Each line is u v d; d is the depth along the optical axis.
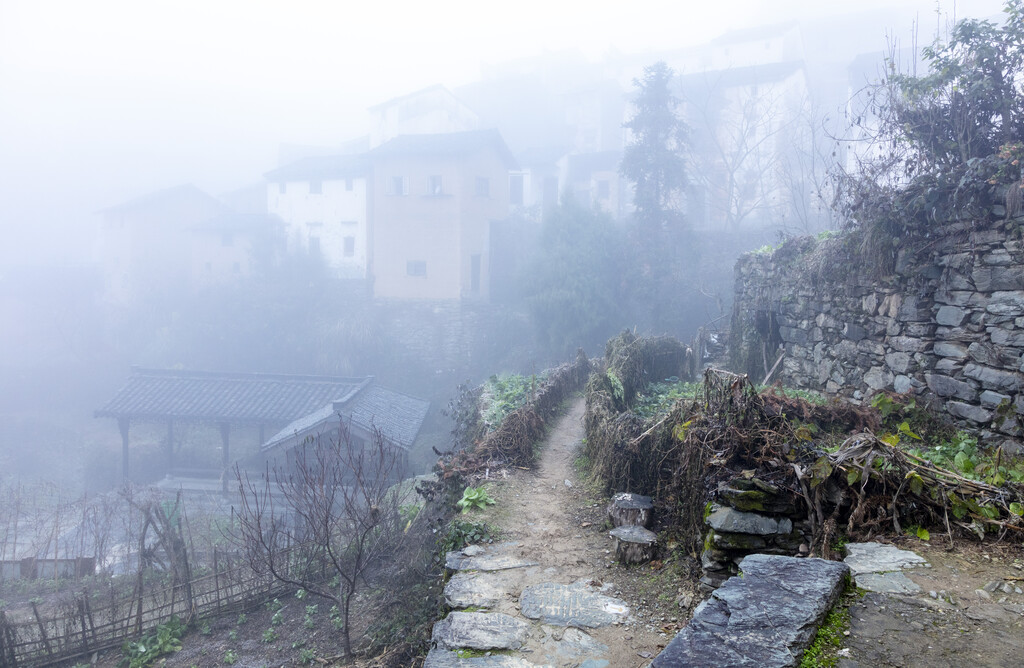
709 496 4.52
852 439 4.56
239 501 19.17
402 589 7.61
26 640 9.59
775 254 11.27
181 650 8.48
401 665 5.75
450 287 34.16
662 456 5.95
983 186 5.99
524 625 4.16
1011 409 5.62
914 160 7.38
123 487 17.52
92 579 12.57
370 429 17.53
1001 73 6.89
